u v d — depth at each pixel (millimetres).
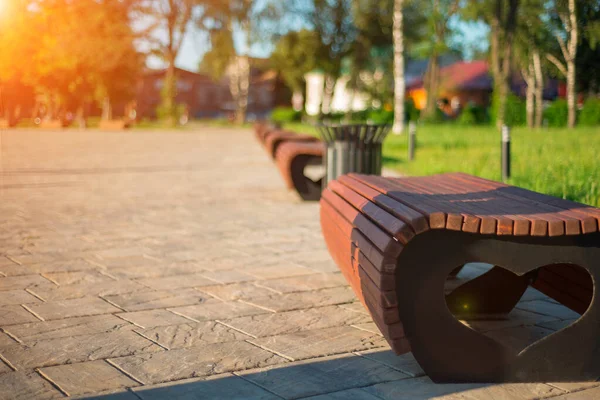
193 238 6961
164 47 48594
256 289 4973
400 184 4414
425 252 3059
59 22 42469
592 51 18703
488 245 3051
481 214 3084
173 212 8711
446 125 37938
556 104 29562
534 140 14828
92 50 43969
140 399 3021
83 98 44312
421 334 3117
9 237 6957
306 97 68750
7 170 14242
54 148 22078
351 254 3607
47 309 4445
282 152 10289
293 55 54719
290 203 9492
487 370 3199
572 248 3066
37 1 40781
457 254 3061
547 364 3211
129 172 14023
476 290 4285
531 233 2953
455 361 3172
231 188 11227
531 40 21766
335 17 53562
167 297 4750
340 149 8078
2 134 32125
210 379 3264
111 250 6348
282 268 5648
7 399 3010
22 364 3447
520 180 8953
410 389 3146
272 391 3123
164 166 15469
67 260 5910
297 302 4633
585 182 7949
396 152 16844
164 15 47625
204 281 5207
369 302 3363
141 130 41531
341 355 3605
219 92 84688
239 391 3119
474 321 4270
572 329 3193
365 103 56562
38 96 41312
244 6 50156
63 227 7570
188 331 4004
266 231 7359
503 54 24828
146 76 73250
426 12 38375
